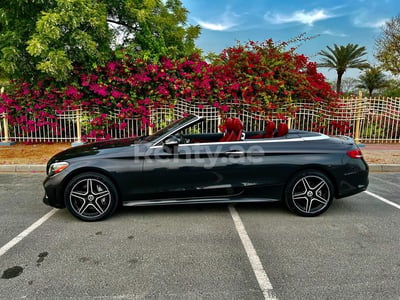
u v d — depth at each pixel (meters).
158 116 9.45
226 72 9.52
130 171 4.04
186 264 3.01
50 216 4.29
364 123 9.92
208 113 9.44
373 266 2.98
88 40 8.16
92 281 2.73
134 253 3.23
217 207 4.64
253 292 2.58
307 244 3.44
